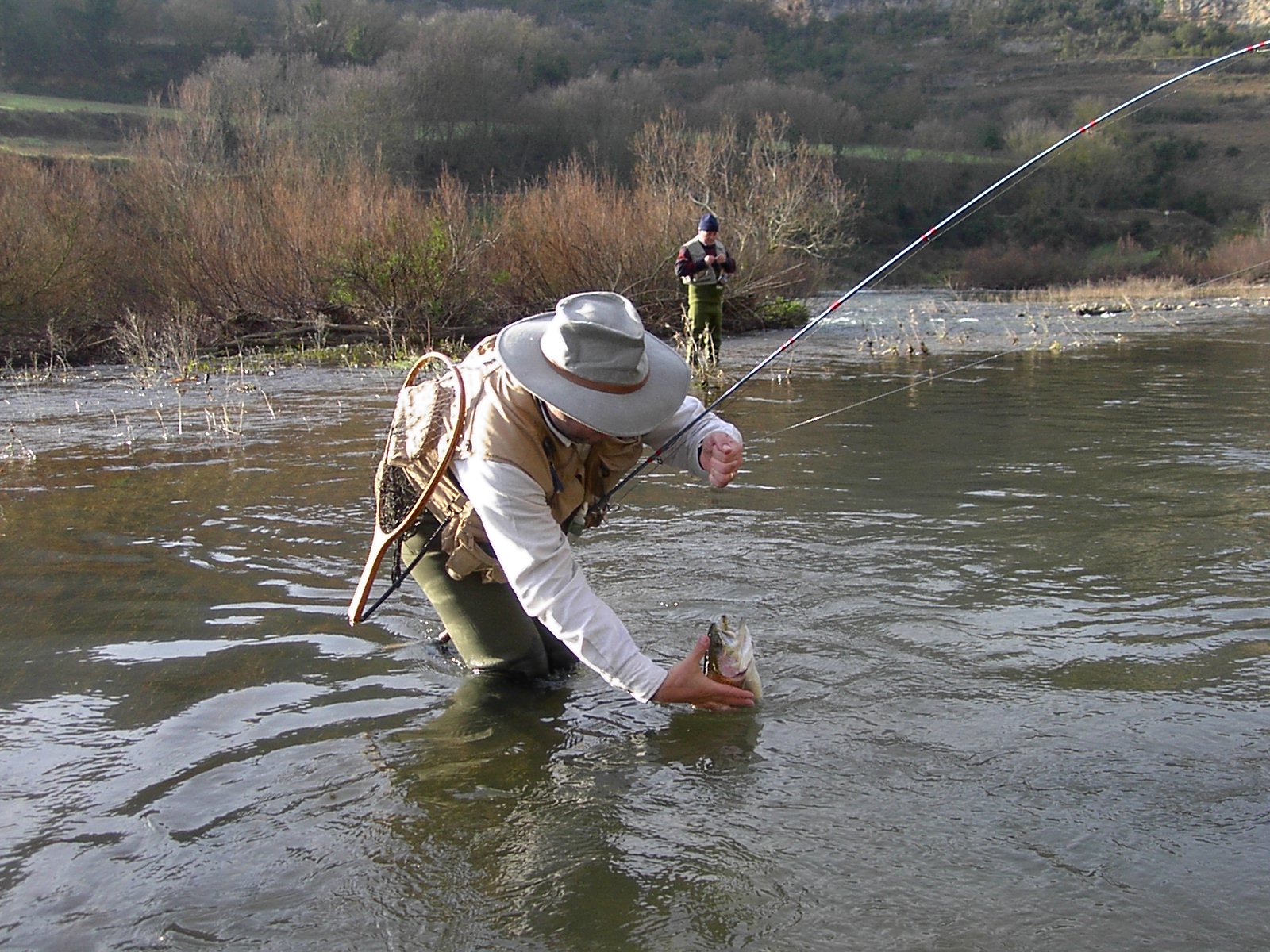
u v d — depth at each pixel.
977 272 54.44
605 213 16.97
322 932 2.01
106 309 15.12
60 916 2.07
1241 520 4.73
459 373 2.81
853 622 3.53
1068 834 2.28
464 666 3.27
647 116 55.69
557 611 2.70
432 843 2.29
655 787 2.51
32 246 14.17
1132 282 38.69
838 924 2.00
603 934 1.99
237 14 72.06
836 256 34.97
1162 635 3.37
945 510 5.01
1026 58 88.88
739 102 64.75
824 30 95.62
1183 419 7.70
